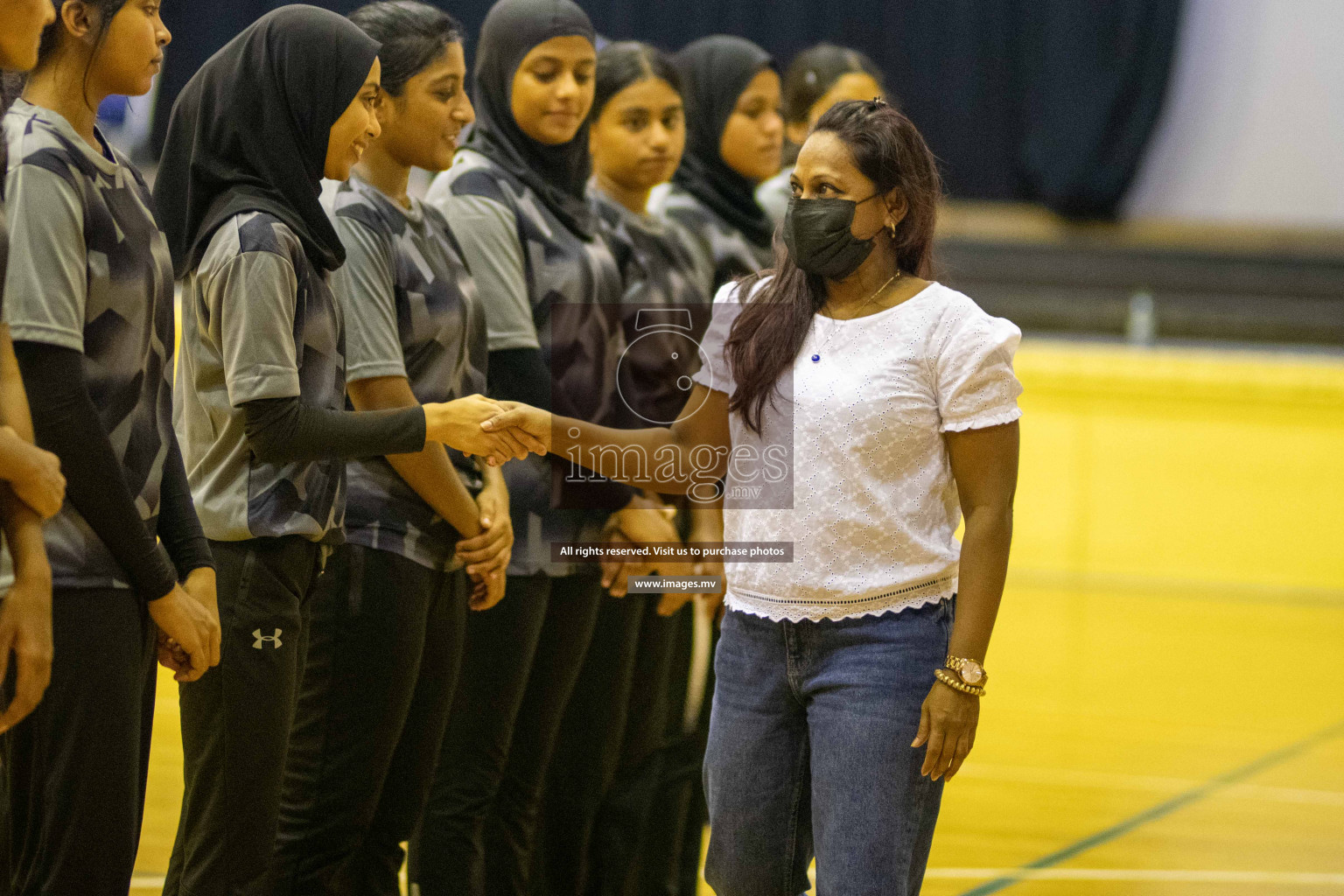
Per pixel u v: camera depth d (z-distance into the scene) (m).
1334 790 10.07
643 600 6.98
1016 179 21.22
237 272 4.92
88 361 4.44
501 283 6.33
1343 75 20.50
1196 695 12.82
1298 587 17.48
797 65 8.84
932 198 5.04
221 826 5.21
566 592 6.62
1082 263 21.11
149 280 4.64
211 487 5.27
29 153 4.27
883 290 5.06
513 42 6.43
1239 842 8.90
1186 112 21.02
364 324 5.64
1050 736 11.40
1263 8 20.66
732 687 5.18
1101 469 17.95
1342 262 20.55
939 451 4.93
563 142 6.58
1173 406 17.70
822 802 4.84
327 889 5.77
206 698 5.24
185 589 4.82
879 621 4.91
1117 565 17.95
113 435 4.52
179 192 5.33
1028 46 20.83
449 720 6.42
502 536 6.08
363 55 5.24
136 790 4.55
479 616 6.40
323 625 5.71
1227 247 20.84
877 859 4.70
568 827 6.94
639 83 7.09
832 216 4.86
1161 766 10.62
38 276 4.20
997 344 4.79
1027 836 8.91
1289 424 17.39
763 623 5.09
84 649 4.38
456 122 5.97
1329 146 20.62
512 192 6.48
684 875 7.36
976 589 4.76
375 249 5.71
